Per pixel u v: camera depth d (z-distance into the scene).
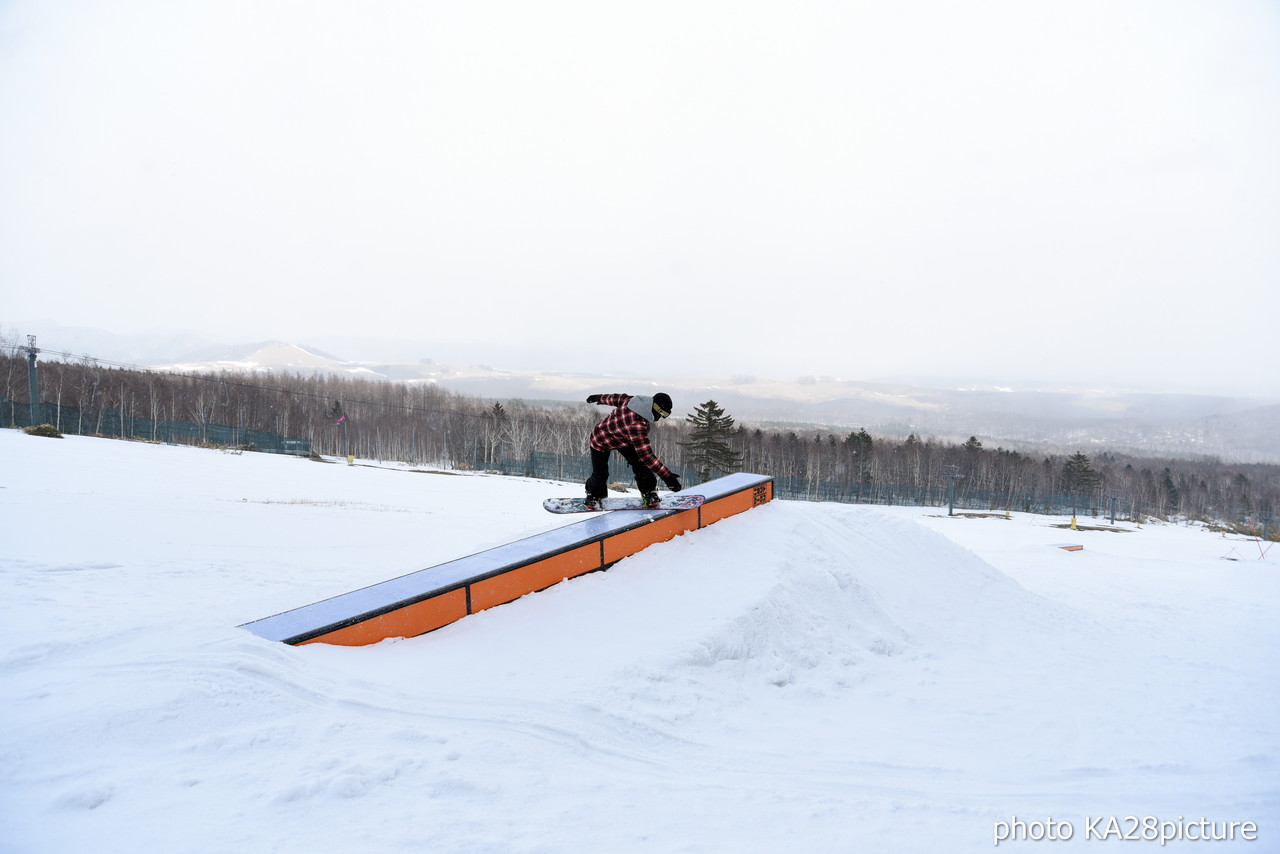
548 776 3.34
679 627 5.34
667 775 3.53
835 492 81.88
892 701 5.20
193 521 13.89
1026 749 4.33
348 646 4.87
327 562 10.43
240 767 3.19
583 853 2.72
